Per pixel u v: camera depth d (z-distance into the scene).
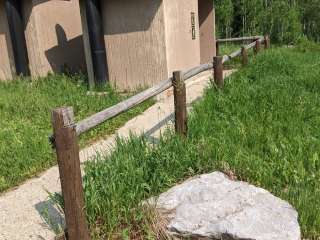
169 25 8.46
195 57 10.23
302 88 7.16
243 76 7.98
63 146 3.06
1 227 3.90
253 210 3.55
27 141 5.67
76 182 3.14
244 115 5.77
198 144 4.80
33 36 9.99
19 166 5.14
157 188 4.07
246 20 23.00
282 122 5.45
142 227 3.54
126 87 8.73
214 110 6.08
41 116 6.84
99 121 3.60
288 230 3.31
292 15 21.64
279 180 4.14
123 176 3.90
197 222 3.46
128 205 3.71
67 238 3.31
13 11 9.84
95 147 5.80
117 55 8.65
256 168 4.29
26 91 8.63
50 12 10.30
